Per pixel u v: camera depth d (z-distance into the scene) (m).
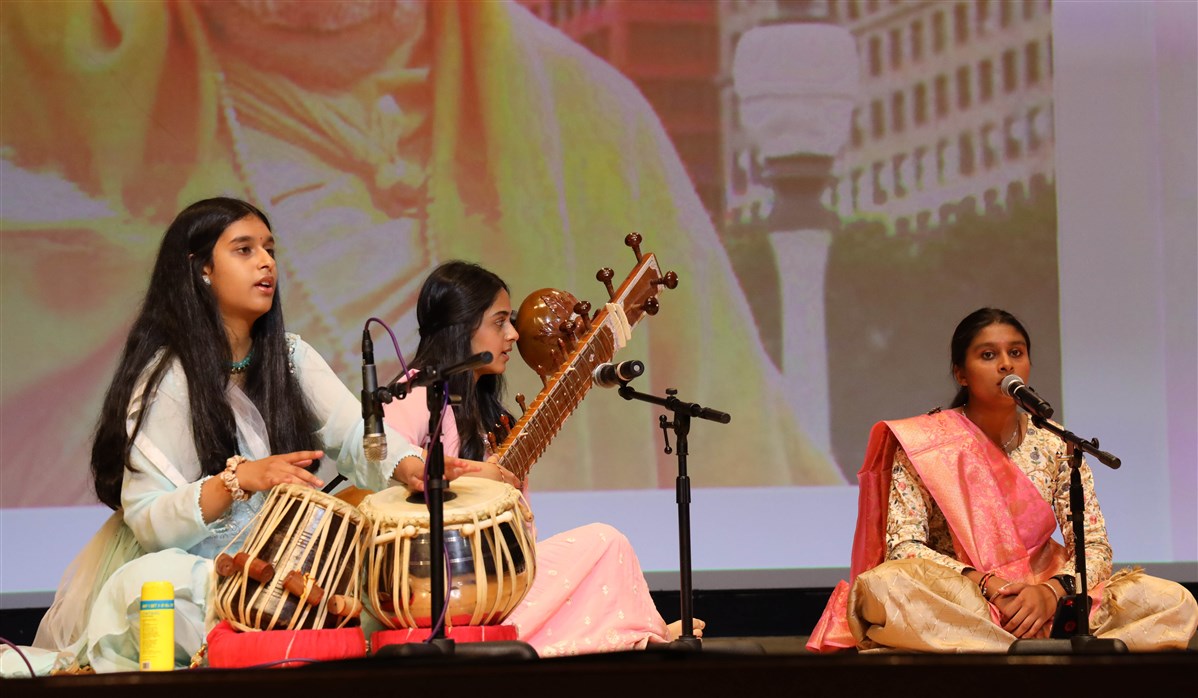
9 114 7.52
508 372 7.55
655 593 7.41
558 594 4.68
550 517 7.49
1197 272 7.79
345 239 7.67
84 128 7.57
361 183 7.70
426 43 7.78
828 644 5.21
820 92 7.83
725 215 7.79
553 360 5.33
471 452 5.12
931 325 7.76
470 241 7.72
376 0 7.76
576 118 7.81
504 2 7.82
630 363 4.58
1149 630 4.92
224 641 3.88
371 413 4.04
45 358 7.38
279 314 4.84
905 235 7.80
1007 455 5.38
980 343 5.30
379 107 7.74
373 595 4.05
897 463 5.38
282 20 7.73
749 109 7.84
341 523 4.11
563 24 7.83
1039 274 7.76
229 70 7.69
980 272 7.77
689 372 7.68
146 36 7.66
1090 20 7.86
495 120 7.78
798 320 7.75
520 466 4.78
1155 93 7.84
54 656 4.32
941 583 4.87
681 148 7.81
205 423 4.53
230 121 7.67
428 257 7.70
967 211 7.80
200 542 4.45
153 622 4.00
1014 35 7.84
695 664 2.95
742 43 7.86
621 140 7.81
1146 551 7.59
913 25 7.85
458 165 7.75
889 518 5.31
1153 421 7.70
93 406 7.40
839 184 7.81
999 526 5.17
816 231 7.79
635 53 7.84
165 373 4.55
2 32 7.55
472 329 5.18
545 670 2.95
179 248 4.65
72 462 7.32
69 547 7.23
